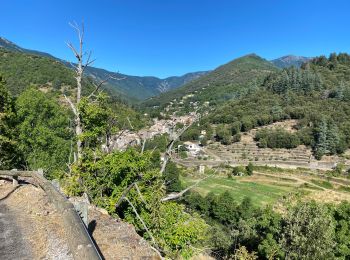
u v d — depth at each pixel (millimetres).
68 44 17734
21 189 12461
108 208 13531
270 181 96562
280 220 25359
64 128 31938
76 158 16531
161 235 12664
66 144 30953
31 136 29469
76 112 17719
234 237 38906
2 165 27016
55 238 7809
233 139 137875
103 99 18000
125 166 14367
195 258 20219
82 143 17391
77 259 4387
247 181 97375
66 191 14789
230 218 60938
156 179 15398
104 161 15016
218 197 64688
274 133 129625
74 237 5008
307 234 20984
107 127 17719
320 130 117375
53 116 31359
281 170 105812
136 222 13320
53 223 8859
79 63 18125
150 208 13344
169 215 13281
